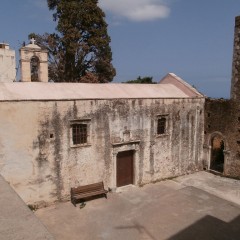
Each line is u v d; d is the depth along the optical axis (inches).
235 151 753.0
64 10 1163.3
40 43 1247.5
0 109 486.0
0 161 495.8
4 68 1071.6
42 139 535.5
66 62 1267.2
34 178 536.4
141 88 745.6
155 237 456.1
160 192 652.1
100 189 609.0
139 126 671.1
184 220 515.8
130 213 541.0
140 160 685.9
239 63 723.4
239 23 716.7
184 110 761.6
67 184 580.1
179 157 768.9
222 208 571.5
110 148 629.6
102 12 1233.4
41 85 599.2
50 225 489.4
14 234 121.5
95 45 1230.3
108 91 663.1
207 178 764.0
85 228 481.7
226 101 760.3
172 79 867.4
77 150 582.6
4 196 161.0
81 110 575.2
